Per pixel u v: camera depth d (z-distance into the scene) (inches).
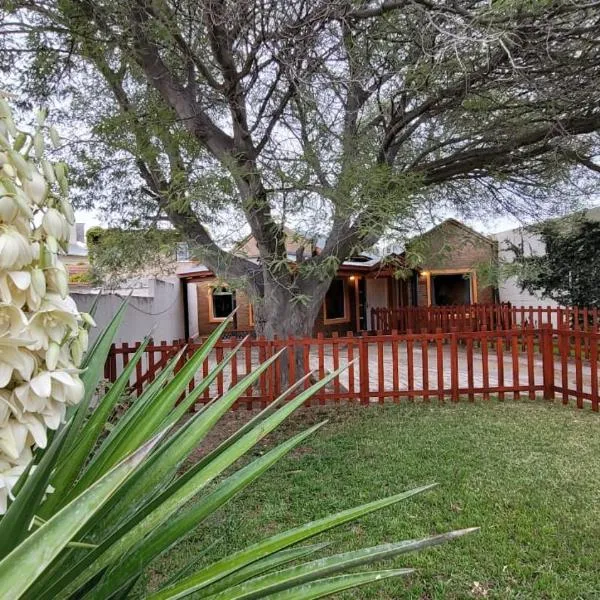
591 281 445.7
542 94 201.5
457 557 106.5
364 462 167.8
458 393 258.1
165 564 107.2
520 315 534.9
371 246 178.4
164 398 61.7
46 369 37.6
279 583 42.9
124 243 240.7
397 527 120.5
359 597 94.3
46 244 37.1
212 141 220.5
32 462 38.6
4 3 155.3
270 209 201.8
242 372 346.3
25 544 27.6
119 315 70.8
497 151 255.3
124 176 262.5
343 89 211.0
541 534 114.9
